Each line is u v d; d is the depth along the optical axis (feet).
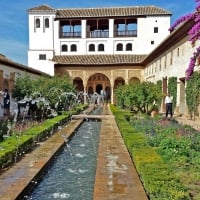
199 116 66.18
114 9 157.38
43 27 154.61
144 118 64.95
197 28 19.20
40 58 154.61
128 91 80.28
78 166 29.14
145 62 142.82
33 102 66.59
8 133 40.22
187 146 31.48
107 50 155.94
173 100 88.12
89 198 20.59
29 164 26.68
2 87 72.69
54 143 36.81
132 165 25.75
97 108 119.14
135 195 18.25
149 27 153.17
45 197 20.83
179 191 16.17
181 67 81.87
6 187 20.71
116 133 45.44
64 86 87.20
